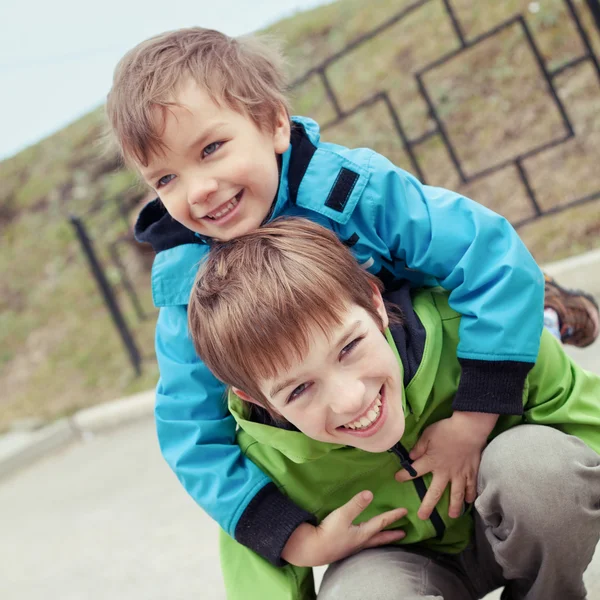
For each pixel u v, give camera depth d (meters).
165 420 1.61
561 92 4.66
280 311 1.31
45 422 5.00
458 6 5.45
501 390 1.47
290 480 1.53
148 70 1.61
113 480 3.71
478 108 4.92
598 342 3.04
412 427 1.51
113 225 6.37
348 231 1.62
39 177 7.29
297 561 1.49
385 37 5.72
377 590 1.36
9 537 3.45
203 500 1.55
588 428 1.50
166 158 1.58
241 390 1.42
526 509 1.31
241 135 1.58
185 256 1.66
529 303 1.51
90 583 2.64
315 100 5.73
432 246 1.58
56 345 5.84
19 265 6.73
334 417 1.33
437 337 1.52
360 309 1.37
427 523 1.51
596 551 1.84
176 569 2.50
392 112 4.32
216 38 1.73
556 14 4.91
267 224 1.51
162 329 1.67
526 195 4.39
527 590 1.46
